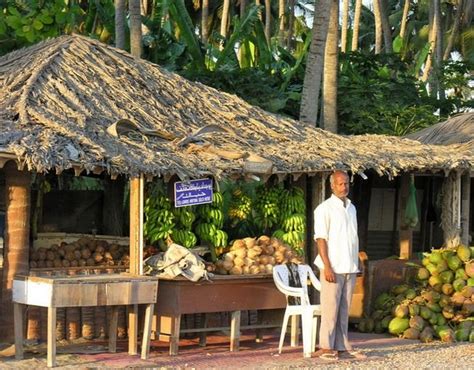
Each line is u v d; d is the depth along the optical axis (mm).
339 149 12359
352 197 15633
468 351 11102
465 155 13258
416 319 12078
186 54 21250
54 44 12648
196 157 10828
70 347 10695
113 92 11898
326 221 10250
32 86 11188
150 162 10258
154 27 20641
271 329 12352
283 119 13312
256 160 10922
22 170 10219
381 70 23719
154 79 12766
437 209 15906
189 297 10430
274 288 11016
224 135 11891
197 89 13086
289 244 11930
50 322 9430
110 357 10141
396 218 15898
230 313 11812
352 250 10320
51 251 11180
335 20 18000
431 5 35688
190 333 11633
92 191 13539
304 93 16281
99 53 12703
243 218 12000
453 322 12211
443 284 12500
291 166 11227
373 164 11992
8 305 10375
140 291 9953
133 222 10367
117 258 11555
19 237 10352
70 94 11352
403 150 13086
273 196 11938
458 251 12625
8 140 9711
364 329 12594
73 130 10336
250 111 13094
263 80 20938
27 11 18125
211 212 11203
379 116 21828
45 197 13219
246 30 20891
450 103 24297
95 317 11055
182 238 11062
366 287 12828
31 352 10258
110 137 10617
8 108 10695
